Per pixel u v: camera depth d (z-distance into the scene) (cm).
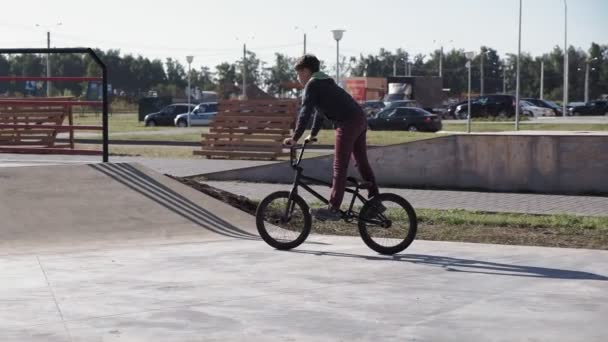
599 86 14012
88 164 1254
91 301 701
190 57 5297
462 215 1279
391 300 711
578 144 1691
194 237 1049
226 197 1259
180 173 2022
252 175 1889
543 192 1708
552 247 996
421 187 1797
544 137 1712
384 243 940
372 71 14325
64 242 996
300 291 743
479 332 616
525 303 702
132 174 1252
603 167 1678
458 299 715
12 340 588
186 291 740
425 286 766
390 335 607
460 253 941
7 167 1199
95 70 8275
